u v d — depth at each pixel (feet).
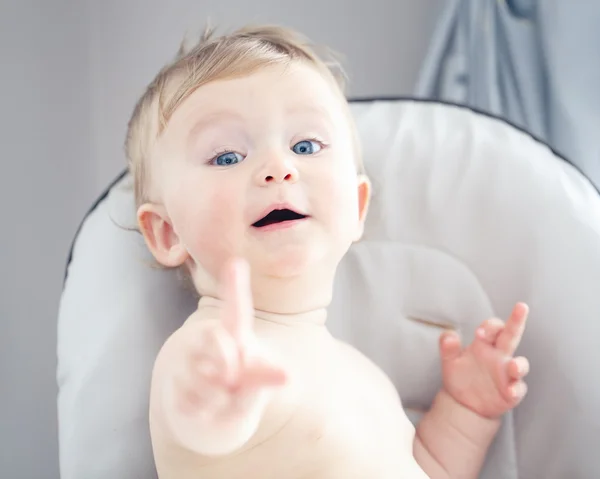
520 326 2.28
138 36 3.78
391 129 2.59
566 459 2.31
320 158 2.05
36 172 3.34
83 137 3.66
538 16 3.12
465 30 3.39
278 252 1.93
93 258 2.36
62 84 3.52
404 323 2.55
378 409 2.11
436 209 2.50
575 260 2.30
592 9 2.94
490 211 2.44
